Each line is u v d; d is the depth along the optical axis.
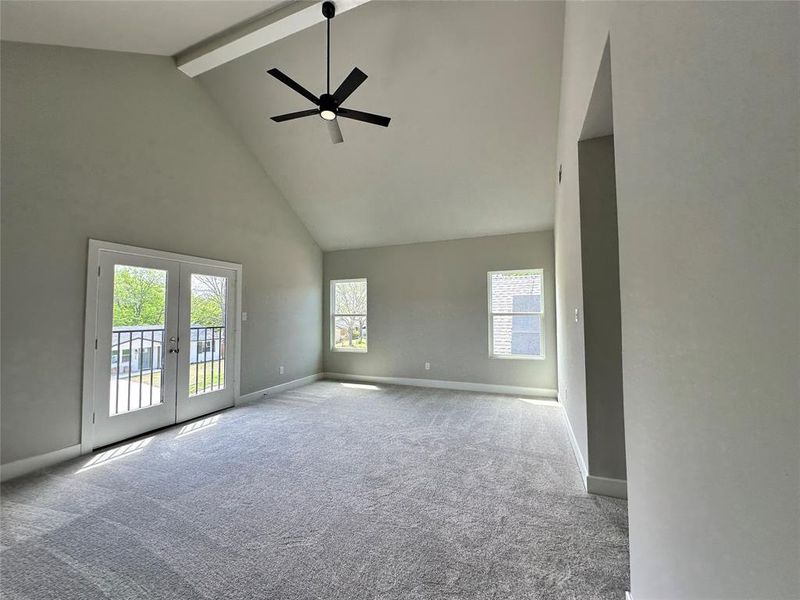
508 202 4.80
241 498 2.24
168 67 3.76
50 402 2.76
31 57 2.70
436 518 2.00
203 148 4.19
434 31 3.27
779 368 0.53
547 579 1.53
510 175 4.42
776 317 0.54
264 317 5.12
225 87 4.20
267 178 5.24
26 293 2.64
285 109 4.25
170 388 3.74
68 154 2.91
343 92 2.81
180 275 3.88
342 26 3.36
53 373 2.78
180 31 3.14
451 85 3.65
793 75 0.49
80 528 1.92
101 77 3.16
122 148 3.32
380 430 3.58
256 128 4.61
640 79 1.06
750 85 0.58
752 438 0.60
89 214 3.04
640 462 1.15
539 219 5.00
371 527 1.92
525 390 5.16
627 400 1.28
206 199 4.22
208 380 4.21
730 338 0.65
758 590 0.58
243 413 4.21
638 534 1.18
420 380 5.82
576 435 2.82
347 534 1.86
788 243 0.51
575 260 2.64
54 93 2.83
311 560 1.66
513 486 2.38
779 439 0.53
